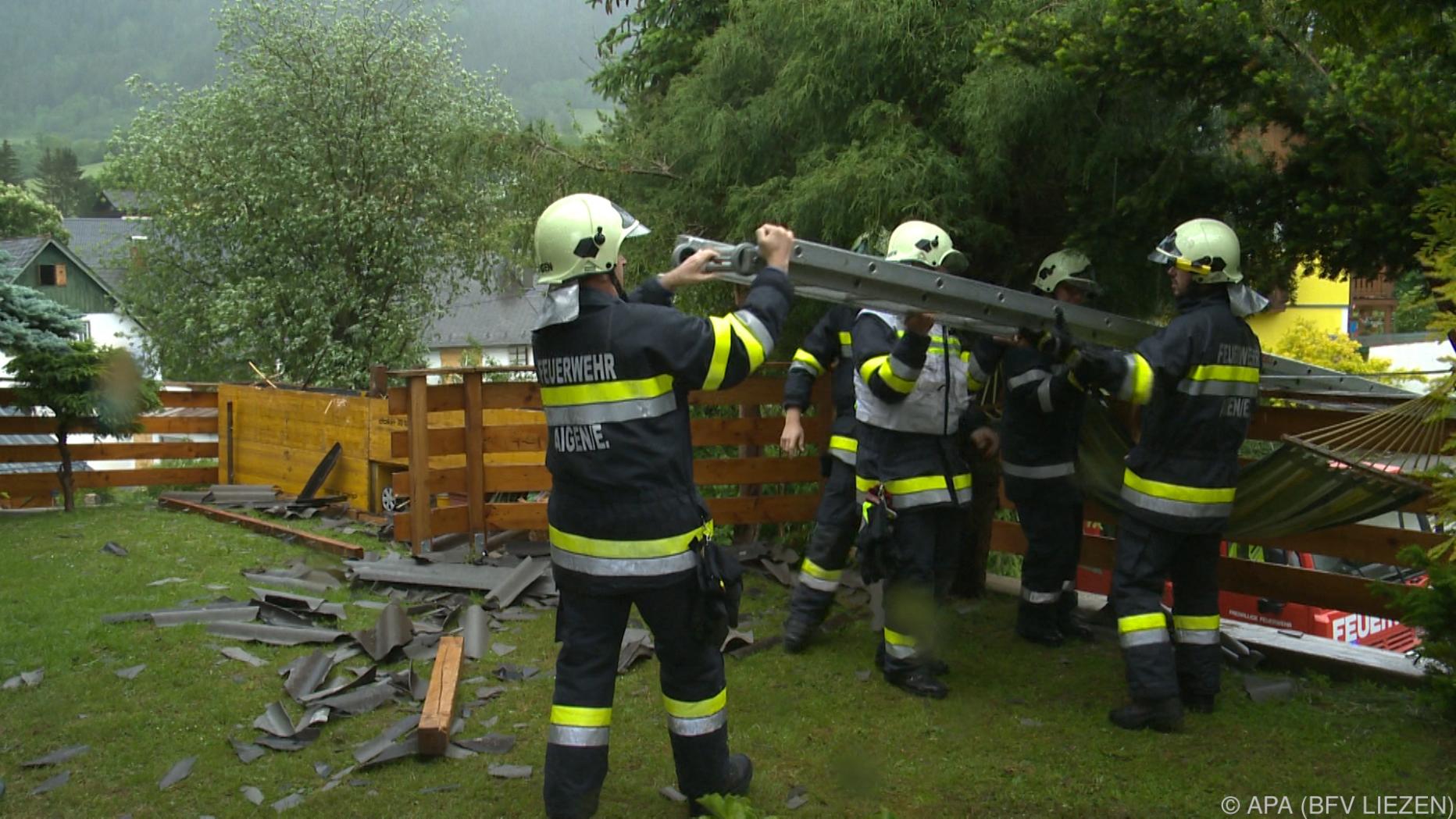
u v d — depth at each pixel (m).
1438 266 3.75
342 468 9.87
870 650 5.70
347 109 19.95
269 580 6.68
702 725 3.70
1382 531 5.44
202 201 20.56
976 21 5.95
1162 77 4.77
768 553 7.35
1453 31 4.12
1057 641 5.80
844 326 5.73
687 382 3.51
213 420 11.76
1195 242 4.46
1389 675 5.25
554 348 3.53
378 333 20.23
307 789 4.07
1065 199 5.99
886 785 4.13
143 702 4.83
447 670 4.96
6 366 9.45
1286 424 5.57
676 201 7.38
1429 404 4.20
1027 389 5.34
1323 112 4.49
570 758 3.54
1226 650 5.60
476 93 20.92
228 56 20.33
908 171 5.70
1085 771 4.25
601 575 3.51
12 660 5.27
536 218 8.09
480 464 7.30
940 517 5.20
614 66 10.79
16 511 9.66
